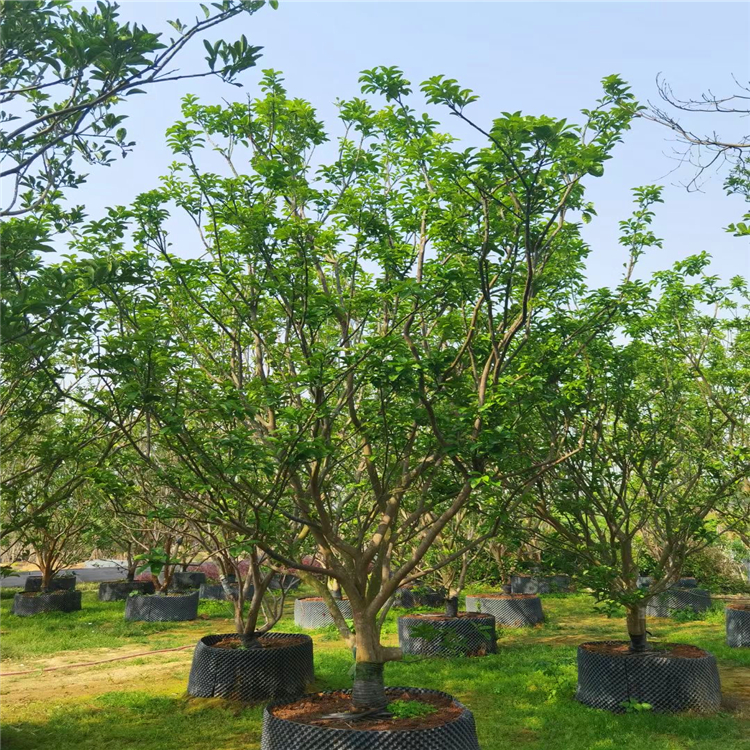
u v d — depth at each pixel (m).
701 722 7.12
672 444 8.48
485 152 5.16
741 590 11.48
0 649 11.47
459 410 5.61
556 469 8.02
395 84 5.78
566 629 13.21
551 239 5.87
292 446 5.10
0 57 4.30
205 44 4.12
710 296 8.59
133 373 5.52
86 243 6.41
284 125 6.60
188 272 6.03
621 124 5.65
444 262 6.05
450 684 8.83
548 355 6.46
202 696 8.06
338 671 9.34
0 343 4.56
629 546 8.37
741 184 6.43
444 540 11.12
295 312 6.04
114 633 12.99
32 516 5.95
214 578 19.47
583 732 6.95
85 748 6.63
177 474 6.19
